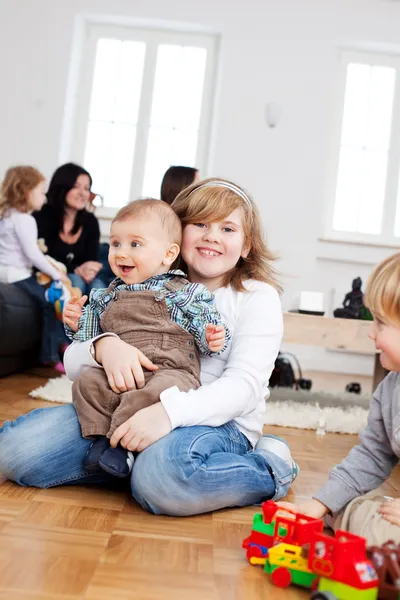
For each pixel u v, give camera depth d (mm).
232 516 1204
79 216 3797
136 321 1378
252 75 5004
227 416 1274
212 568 925
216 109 5039
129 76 5160
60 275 3426
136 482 1166
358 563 800
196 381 1346
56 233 3762
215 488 1176
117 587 818
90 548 956
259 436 1435
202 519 1170
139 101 5156
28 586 794
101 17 5055
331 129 5156
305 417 2484
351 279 5008
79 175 3756
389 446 1116
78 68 5141
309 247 5000
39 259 3371
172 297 1372
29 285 3350
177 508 1155
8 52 4980
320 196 5008
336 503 1082
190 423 1220
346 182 5191
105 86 5164
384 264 1019
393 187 5176
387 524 978
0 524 1024
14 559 880
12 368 3111
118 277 1458
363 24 5023
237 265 1525
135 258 1394
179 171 2807
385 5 5031
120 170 5156
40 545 946
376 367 3162
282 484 1305
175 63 5156
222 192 1446
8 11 4988
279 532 943
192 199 1453
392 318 990
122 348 1295
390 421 1087
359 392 3592
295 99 5008
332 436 2266
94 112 5172
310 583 863
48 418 1284
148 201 1438
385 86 5188
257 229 1507
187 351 1365
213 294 1438
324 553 823
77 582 821
